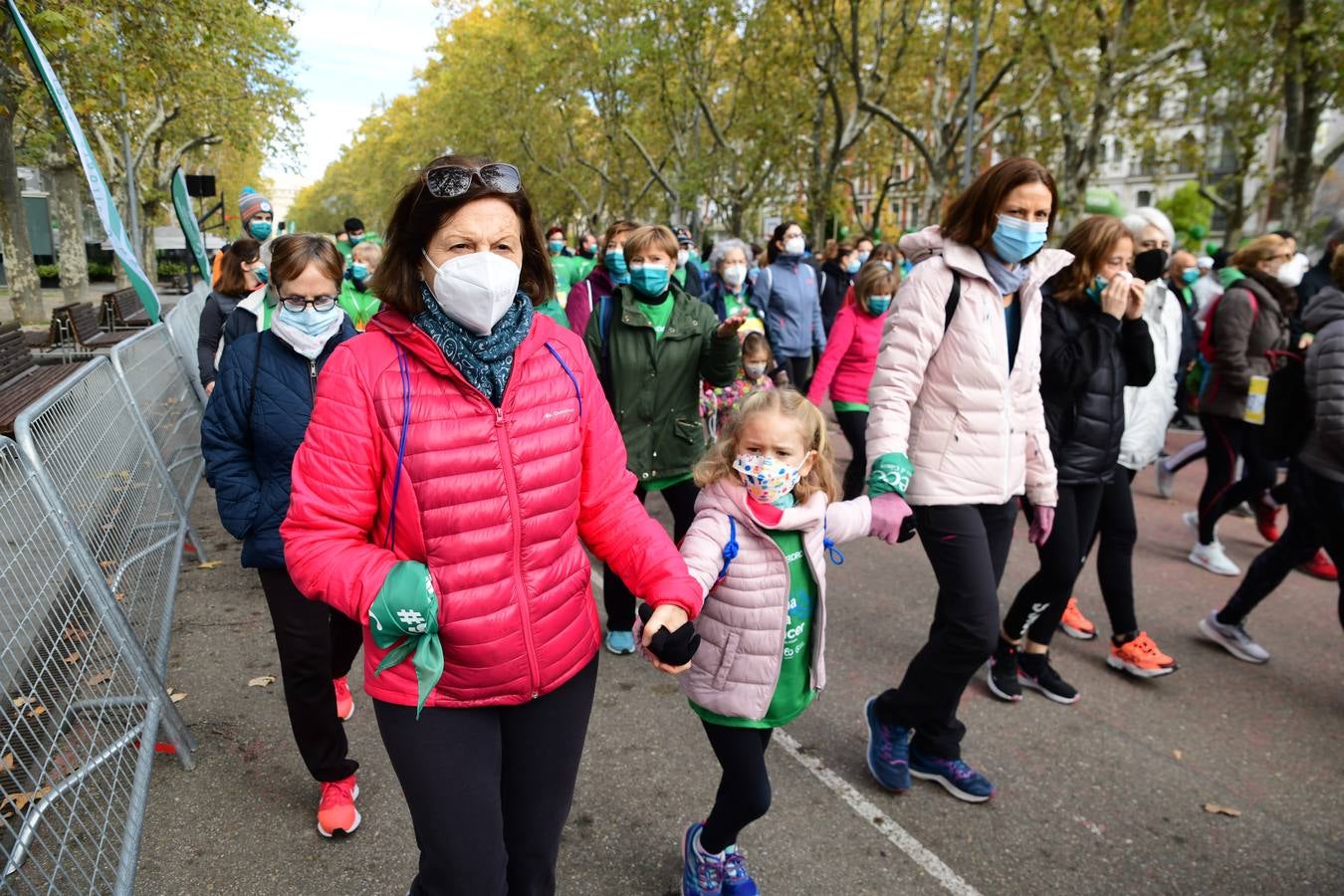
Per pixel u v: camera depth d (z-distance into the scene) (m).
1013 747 3.21
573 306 5.11
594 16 28.06
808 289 7.30
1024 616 3.44
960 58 21.98
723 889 2.31
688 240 7.41
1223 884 2.52
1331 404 3.24
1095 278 3.14
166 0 12.77
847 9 21.14
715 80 26.62
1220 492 5.07
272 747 3.07
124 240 5.68
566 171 39.62
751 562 2.12
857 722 3.34
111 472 3.51
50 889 2.12
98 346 9.67
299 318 2.51
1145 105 20.44
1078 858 2.60
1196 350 8.50
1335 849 2.69
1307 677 3.85
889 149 29.55
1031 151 23.48
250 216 6.08
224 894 2.35
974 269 2.60
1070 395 3.18
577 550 1.72
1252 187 34.66
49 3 9.58
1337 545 3.46
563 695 1.71
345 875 2.43
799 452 2.11
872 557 5.29
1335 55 13.76
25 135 18.66
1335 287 3.40
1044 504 2.97
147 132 20.77
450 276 1.47
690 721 3.31
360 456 1.52
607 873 2.46
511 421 1.58
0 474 2.35
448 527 1.54
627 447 3.65
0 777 2.15
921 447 2.71
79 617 2.55
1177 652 4.08
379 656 1.58
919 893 2.43
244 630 4.00
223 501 2.41
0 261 32.34
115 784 2.46
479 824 1.56
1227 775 3.07
